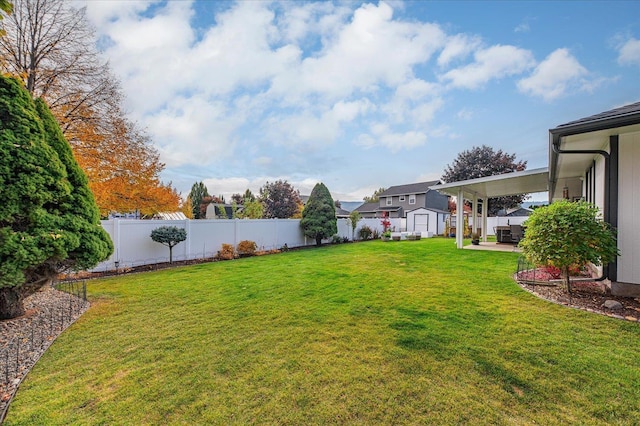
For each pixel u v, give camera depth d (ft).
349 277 22.00
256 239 39.55
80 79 31.19
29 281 13.21
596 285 17.54
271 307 14.83
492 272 22.91
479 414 6.79
